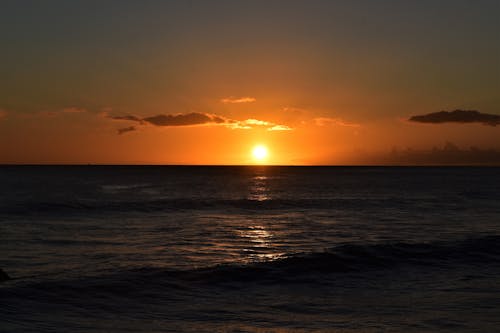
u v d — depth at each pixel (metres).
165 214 42.53
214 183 109.88
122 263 19.75
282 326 11.28
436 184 109.19
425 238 28.20
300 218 39.78
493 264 18.81
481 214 43.47
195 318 11.92
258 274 16.45
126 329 10.93
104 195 65.69
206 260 20.64
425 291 14.71
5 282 14.40
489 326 11.27
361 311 12.54
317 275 16.69
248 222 36.59
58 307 12.46
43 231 30.28
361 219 39.09
